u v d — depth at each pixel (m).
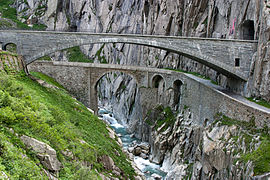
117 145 27.70
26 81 28.45
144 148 41.53
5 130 12.08
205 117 31.16
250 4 29.14
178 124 37.66
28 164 10.69
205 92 31.39
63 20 94.38
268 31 24.42
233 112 24.20
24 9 105.56
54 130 15.78
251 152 19.23
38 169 10.98
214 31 40.09
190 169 30.83
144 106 46.84
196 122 34.19
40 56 32.22
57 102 27.05
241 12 30.97
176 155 34.97
